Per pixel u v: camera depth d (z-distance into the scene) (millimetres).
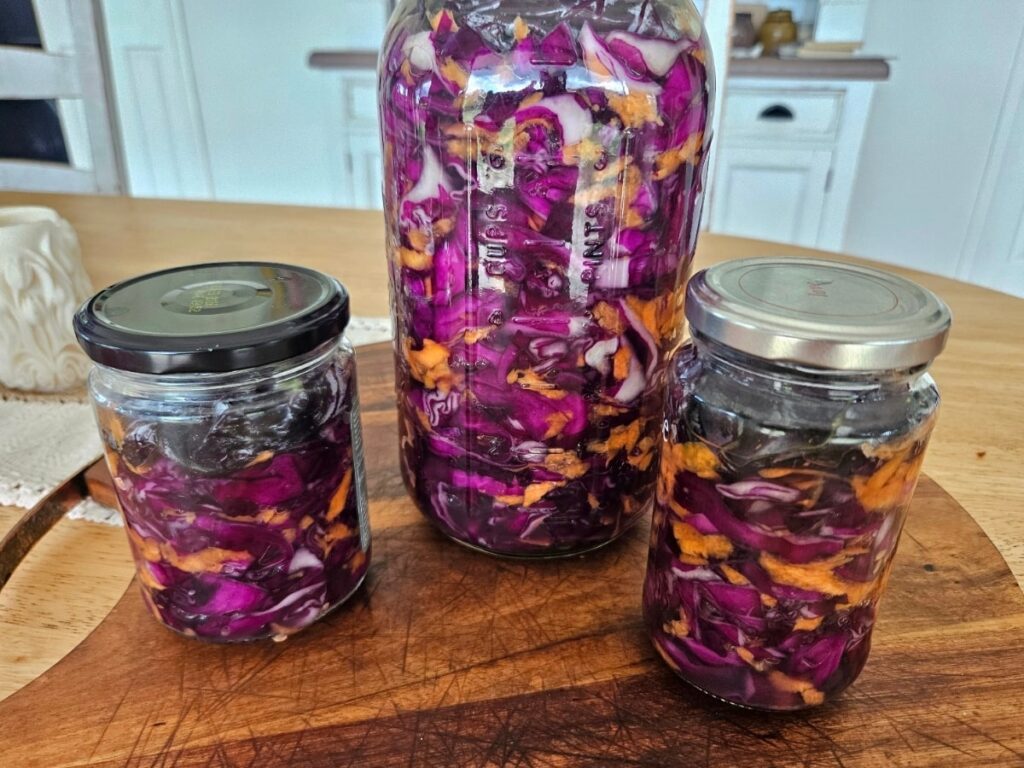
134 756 311
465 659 361
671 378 334
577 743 319
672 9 340
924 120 1818
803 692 322
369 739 319
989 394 606
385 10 1976
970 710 333
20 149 1543
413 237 360
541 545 408
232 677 350
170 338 304
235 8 2012
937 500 472
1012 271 1906
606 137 319
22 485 502
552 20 314
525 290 344
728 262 345
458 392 377
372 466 511
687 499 317
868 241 1973
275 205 1095
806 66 1672
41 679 348
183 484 323
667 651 343
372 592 404
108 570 444
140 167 2246
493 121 317
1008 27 1671
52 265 607
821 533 291
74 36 1227
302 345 317
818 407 283
